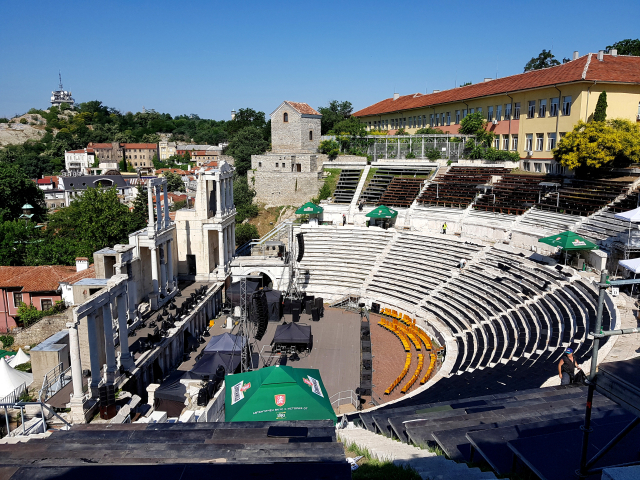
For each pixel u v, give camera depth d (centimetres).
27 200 9069
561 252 4275
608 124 5191
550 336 3147
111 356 2909
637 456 1036
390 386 3369
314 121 8281
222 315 5112
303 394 2422
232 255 5800
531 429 1274
